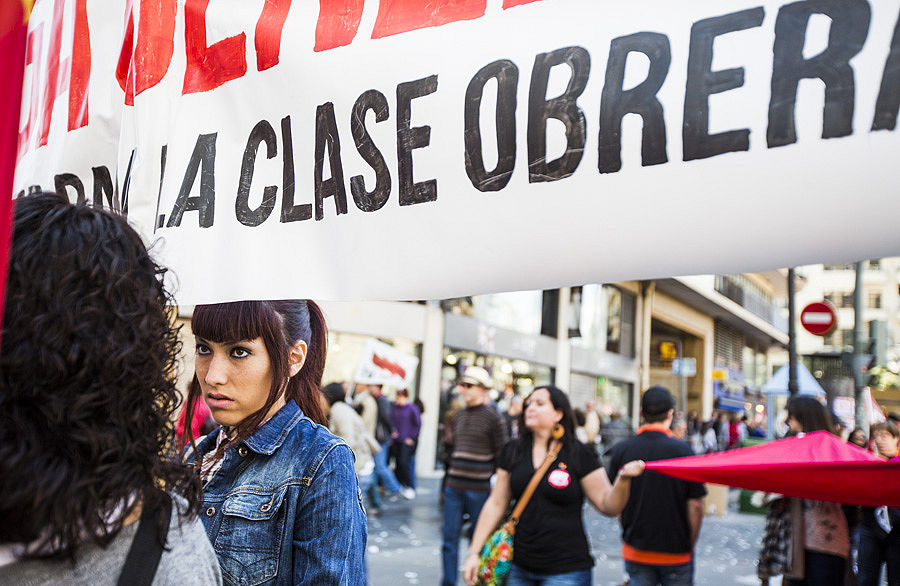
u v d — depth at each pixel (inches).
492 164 61.4
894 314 2186.3
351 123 69.4
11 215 34.4
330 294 69.4
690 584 169.6
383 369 510.0
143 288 39.3
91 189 93.4
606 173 56.1
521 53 60.5
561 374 982.4
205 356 75.4
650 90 54.6
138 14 84.3
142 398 38.5
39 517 33.9
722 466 126.2
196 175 79.1
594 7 57.7
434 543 370.0
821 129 48.7
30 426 34.6
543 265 58.4
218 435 79.9
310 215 71.5
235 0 78.4
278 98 74.1
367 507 476.7
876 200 46.9
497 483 161.6
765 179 50.3
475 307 824.9
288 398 78.4
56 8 102.1
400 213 65.9
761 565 183.3
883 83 47.1
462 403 499.2
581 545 151.3
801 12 49.7
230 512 70.0
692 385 1362.0
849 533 178.9
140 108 84.1
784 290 1841.8
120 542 37.6
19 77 35.5
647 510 170.7
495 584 149.5
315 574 67.0
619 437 761.6
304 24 73.2
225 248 76.4
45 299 35.5
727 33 52.1
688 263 52.6
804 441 150.2
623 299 1160.2
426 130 64.9
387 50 67.5
